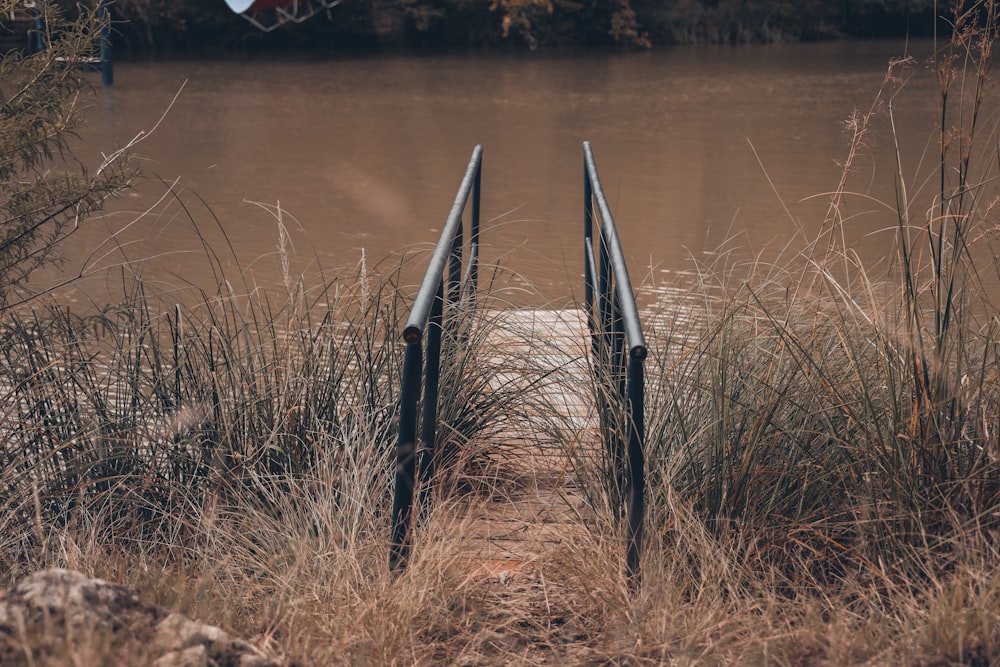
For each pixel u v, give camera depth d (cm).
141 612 205
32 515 320
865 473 287
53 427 340
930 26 4056
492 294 396
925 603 257
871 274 426
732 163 1360
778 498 297
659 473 297
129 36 3447
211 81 2492
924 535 267
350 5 3709
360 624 248
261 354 353
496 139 1603
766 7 3969
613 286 315
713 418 303
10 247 369
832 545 288
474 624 262
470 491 339
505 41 3847
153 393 349
